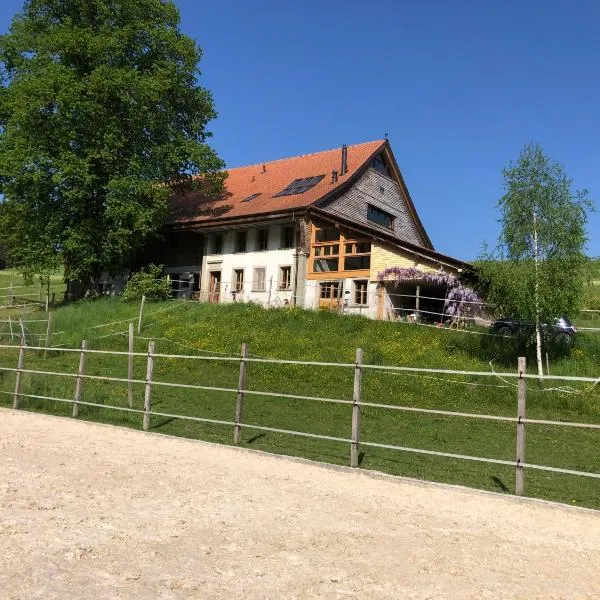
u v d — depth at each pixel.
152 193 31.05
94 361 19.58
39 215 30.95
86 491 6.50
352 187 32.72
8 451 8.45
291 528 5.57
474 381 16.20
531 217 17.58
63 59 30.75
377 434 11.43
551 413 13.86
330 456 9.39
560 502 7.11
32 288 46.06
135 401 14.07
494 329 20.58
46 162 29.33
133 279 31.14
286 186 35.12
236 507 6.19
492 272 18.17
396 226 36.53
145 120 31.31
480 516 6.30
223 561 4.64
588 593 4.39
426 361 18.23
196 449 9.38
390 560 4.84
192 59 33.62
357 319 22.56
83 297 34.38
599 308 22.84
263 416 12.92
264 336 21.28
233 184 39.31
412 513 6.31
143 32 31.77
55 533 5.08
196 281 35.38
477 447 10.52
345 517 6.02
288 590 4.15
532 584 4.50
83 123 29.75
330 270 29.02
